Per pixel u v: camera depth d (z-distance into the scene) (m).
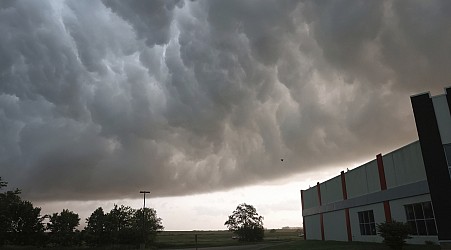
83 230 69.62
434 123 23.47
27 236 64.19
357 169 38.38
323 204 48.47
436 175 22.84
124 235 71.19
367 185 36.12
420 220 27.67
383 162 33.09
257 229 93.69
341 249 30.48
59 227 67.19
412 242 28.34
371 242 34.81
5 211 64.50
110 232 71.12
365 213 36.69
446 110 23.20
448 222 21.95
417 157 28.12
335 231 44.09
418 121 24.08
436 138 23.22
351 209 39.72
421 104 24.19
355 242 37.12
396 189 30.73
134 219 76.56
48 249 61.31
